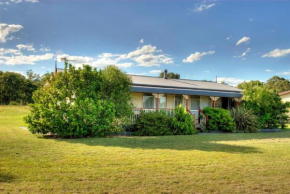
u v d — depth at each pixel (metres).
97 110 11.58
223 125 15.90
